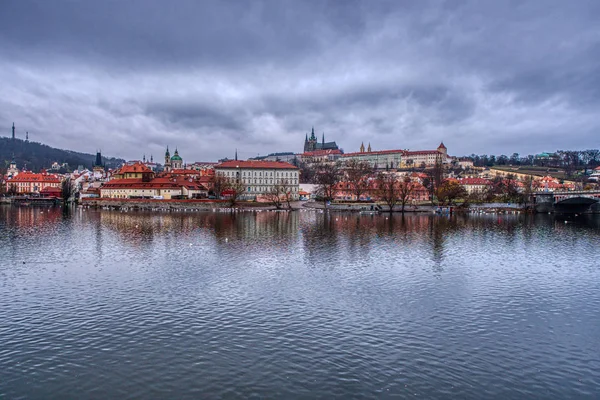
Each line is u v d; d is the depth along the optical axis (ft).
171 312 196.65
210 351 156.97
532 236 478.59
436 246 393.91
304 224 590.96
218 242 403.34
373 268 292.81
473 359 153.58
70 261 305.73
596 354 159.02
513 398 129.59
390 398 128.77
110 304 207.41
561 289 243.19
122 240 411.34
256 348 159.74
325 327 180.55
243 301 214.07
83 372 141.90
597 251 373.40
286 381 137.28
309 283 250.16
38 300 213.05
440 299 221.87
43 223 579.07
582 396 131.13
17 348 158.40
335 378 139.44
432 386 135.33
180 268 285.43
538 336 174.60
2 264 294.66
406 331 177.68
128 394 129.80
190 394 129.90
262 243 399.44
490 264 311.06
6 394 128.98
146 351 156.66
